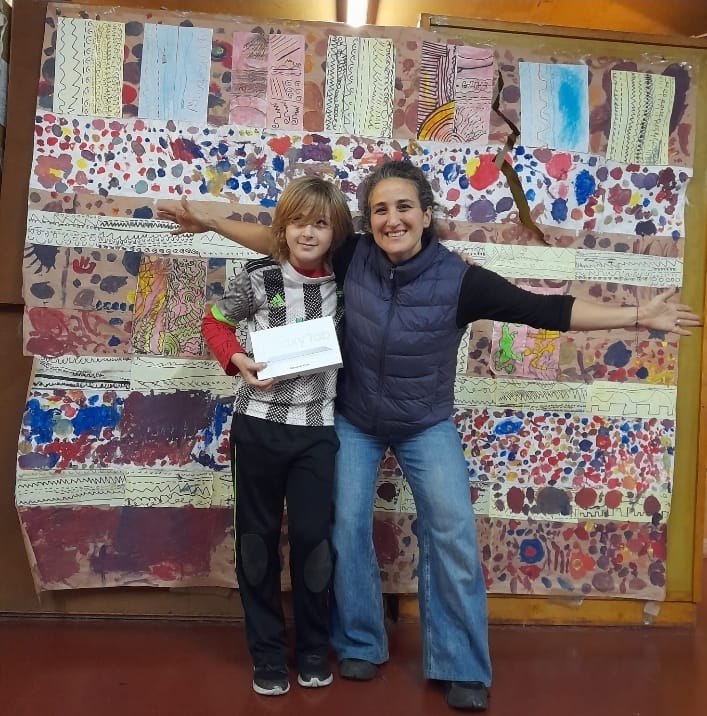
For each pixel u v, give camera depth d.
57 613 2.03
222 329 1.64
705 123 2.13
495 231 2.08
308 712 1.57
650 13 2.65
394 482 2.07
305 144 2.03
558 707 1.65
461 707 1.60
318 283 1.65
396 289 1.60
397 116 2.05
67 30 1.99
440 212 1.95
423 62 2.06
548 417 2.11
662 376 2.14
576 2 2.64
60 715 1.52
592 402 2.12
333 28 2.04
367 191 1.66
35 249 1.99
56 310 2.00
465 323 1.62
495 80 2.08
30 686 1.64
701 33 2.67
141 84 2.00
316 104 2.03
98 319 2.01
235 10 2.77
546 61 2.09
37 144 1.98
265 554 1.65
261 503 1.64
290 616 2.06
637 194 2.12
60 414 2.00
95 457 2.01
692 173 2.13
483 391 2.09
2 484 2.02
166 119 2.01
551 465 2.11
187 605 2.06
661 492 2.13
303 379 1.63
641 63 2.12
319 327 1.60
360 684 1.71
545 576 2.11
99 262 2.00
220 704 1.59
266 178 2.03
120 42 2.00
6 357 2.02
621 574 2.12
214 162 2.02
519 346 2.10
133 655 1.82
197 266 2.03
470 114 2.07
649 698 1.71
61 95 1.99
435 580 1.68
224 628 2.01
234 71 2.02
